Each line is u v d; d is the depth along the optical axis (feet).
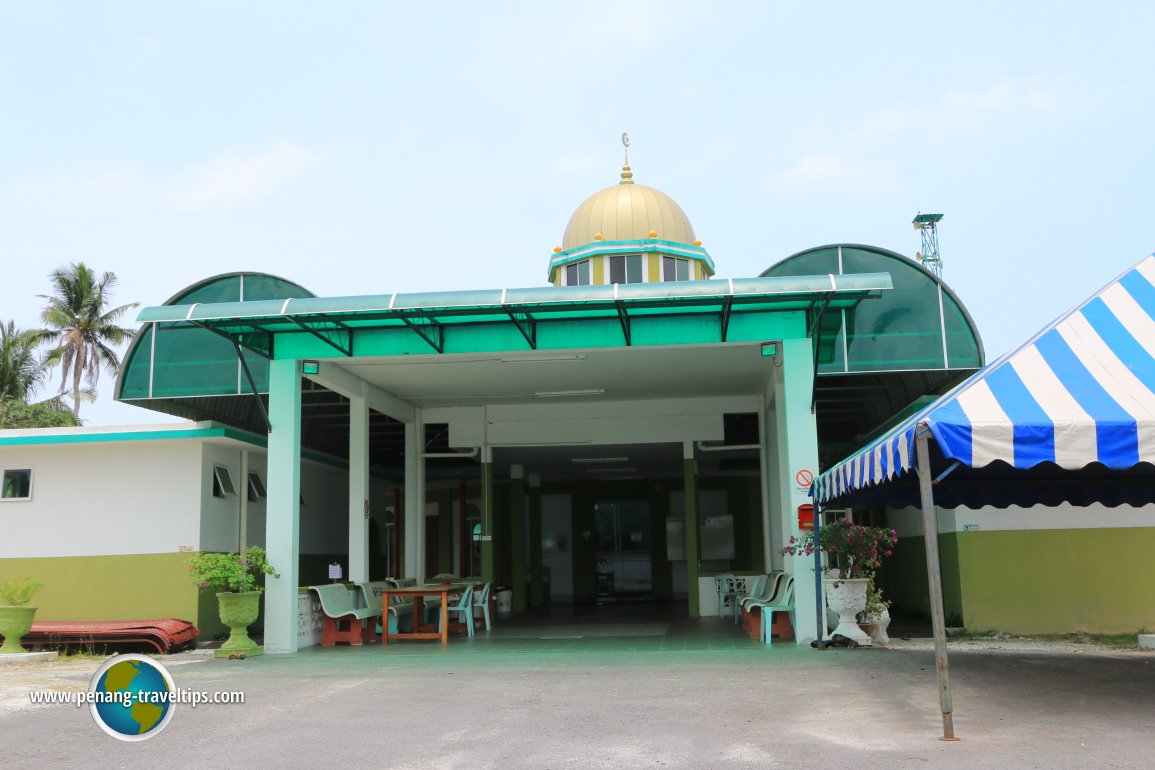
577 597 90.63
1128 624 43.70
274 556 42.16
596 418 60.34
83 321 143.13
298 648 43.09
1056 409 21.62
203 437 47.03
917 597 52.65
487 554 61.05
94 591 47.01
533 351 42.86
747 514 89.40
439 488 94.63
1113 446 20.88
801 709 24.57
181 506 47.21
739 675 31.07
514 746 20.79
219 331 41.81
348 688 29.86
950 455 21.13
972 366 46.70
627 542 92.48
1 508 48.24
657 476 90.43
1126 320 24.75
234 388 50.52
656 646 41.60
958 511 45.34
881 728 21.88
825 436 70.13
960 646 39.42
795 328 41.34
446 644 44.55
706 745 20.44
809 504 40.40
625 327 41.19
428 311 38.91
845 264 48.55
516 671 33.45
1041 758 18.49
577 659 36.86
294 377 43.32
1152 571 43.98
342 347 43.37
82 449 48.39
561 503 93.15
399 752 20.47
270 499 42.52
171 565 46.75
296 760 19.90
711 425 59.52
